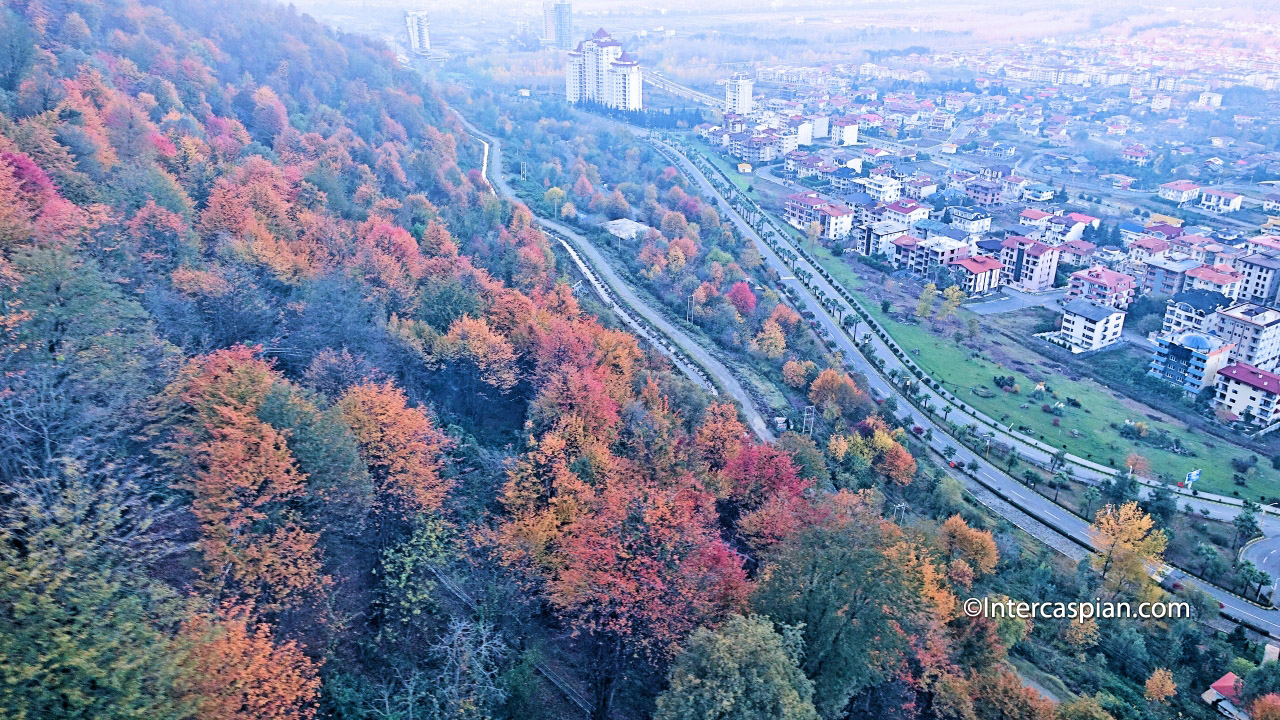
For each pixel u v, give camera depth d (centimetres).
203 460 5278
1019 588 10144
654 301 18688
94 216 8225
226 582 4778
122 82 16550
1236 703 8694
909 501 12488
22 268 5838
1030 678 8138
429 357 9369
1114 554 10631
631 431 9069
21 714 3125
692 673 4566
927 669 6581
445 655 5269
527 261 15025
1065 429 16788
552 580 5938
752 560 7538
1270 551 12675
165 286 8300
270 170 13450
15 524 3744
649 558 5388
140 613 3794
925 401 17175
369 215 14262
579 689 5734
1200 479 15062
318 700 4656
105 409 5325
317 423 5722
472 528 6550
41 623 3362
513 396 10425
